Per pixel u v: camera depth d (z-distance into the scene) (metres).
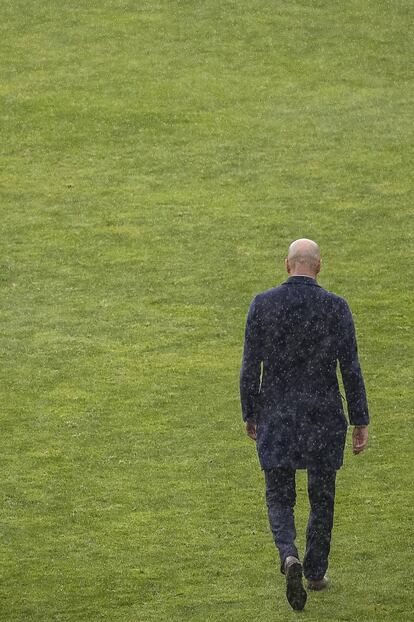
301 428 23.95
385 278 55.19
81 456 36.62
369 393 42.12
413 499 32.16
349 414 24.34
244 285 54.78
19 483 34.25
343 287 54.16
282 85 86.12
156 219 64.19
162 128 78.75
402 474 34.41
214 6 102.00
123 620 23.86
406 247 59.31
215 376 44.22
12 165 73.06
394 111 80.75
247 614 23.72
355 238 60.75
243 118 80.25
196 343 47.97
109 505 32.34
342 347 24.12
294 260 24.84
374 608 23.72
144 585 26.14
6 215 65.19
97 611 24.50
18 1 103.88
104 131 78.31
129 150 75.31
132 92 85.12
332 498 24.38
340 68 89.12
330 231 61.81
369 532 29.44
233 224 63.19
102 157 74.31
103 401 41.81
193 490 33.50
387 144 75.06
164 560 27.86
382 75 87.75
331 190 67.94
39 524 30.83
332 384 24.30
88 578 26.67
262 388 24.42
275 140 76.25
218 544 29.00
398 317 50.28
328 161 72.56
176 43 94.56
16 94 84.94
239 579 26.30
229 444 37.53
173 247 60.09
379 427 38.69
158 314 51.34
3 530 30.36
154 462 36.03
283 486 24.34
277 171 71.25
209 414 40.41
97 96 84.50
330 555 27.59
